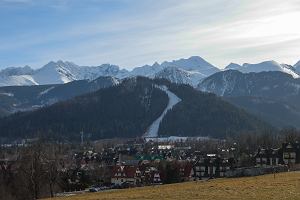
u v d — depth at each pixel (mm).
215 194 64062
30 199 115688
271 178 85062
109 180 187500
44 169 124812
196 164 184125
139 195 68500
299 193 61125
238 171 119938
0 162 175875
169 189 76438
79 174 181125
